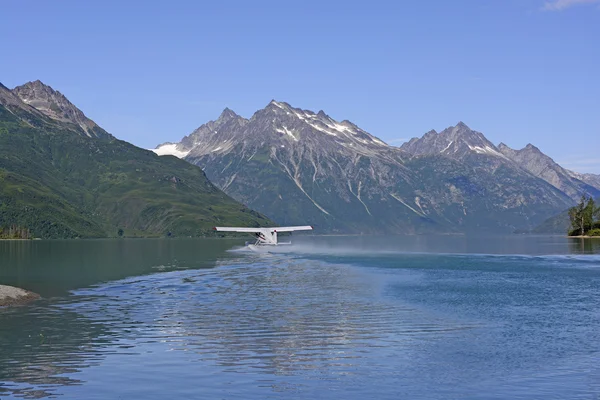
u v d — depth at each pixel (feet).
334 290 261.85
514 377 122.01
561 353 141.08
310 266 405.18
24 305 214.48
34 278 313.12
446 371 126.11
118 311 201.26
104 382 118.11
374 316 191.83
